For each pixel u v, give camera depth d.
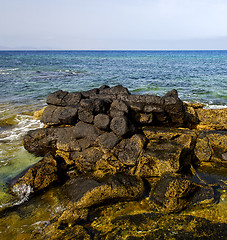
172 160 6.87
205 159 7.83
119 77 29.95
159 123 9.23
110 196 5.88
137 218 5.29
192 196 5.79
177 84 24.03
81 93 10.32
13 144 9.74
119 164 7.30
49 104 10.20
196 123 9.80
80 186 6.44
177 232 4.78
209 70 39.41
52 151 8.88
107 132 8.02
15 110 14.41
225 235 4.63
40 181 6.73
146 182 6.86
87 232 4.90
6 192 6.66
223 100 16.66
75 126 8.44
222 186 6.46
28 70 38.41
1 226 5.41
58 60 71.69
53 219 5.56
